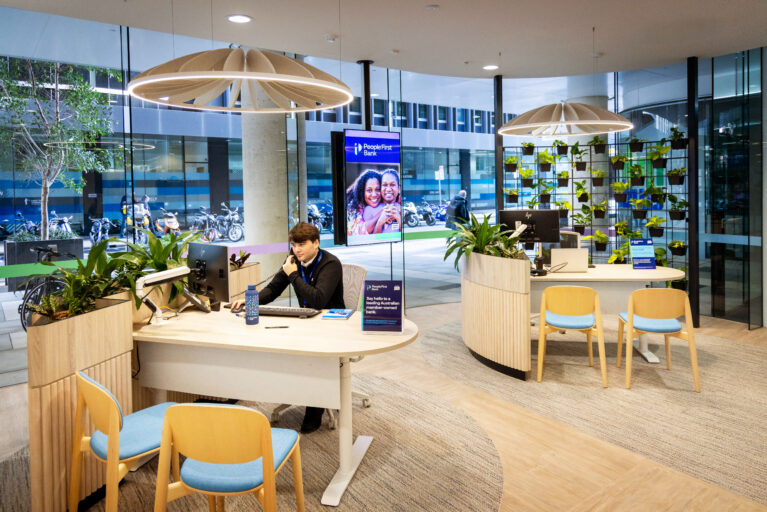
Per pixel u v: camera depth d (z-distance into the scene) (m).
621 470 2.91
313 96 3.05
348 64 6.36
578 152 6.53
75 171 4.89
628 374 4.12
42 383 2.31
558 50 5.63
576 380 4.32
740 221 6.09
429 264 9.69
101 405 2.10
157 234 5.64
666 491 2.70
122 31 5.06
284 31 4.86
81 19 4.56
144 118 5.48
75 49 4.83
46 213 4.76
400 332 2.82
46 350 2.32
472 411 3.73
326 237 6.89
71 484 2.35
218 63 2.59
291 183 6.62
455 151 7.32
